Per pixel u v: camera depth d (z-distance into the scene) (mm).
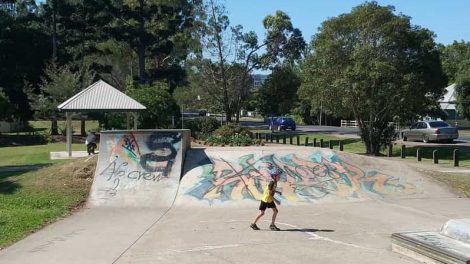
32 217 12516
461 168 22172
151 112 37031
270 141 40500
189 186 15258
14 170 20984
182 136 16859
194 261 8633
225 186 15195
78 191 15398
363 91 29734
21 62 56062
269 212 13305
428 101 31281
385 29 29328
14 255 9102
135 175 15805
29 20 57906
